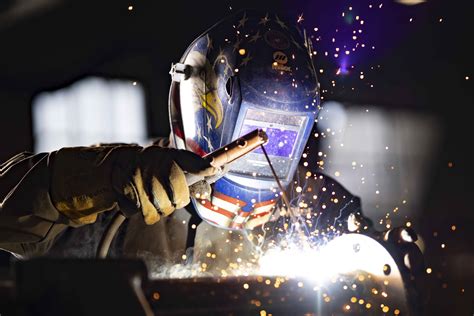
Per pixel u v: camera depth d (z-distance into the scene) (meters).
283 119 2.38
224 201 2.42
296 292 1.73
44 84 5.02
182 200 2.15
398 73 6.27
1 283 1.45
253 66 2.35
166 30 5.00
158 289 1.56
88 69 5.05
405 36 6.07
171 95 2.67
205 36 2.55
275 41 2.41
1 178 2.45
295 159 2.44
